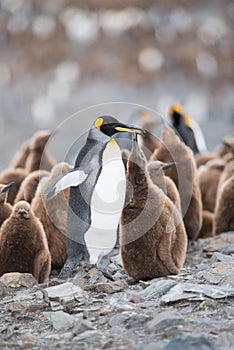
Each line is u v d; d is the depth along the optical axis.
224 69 51.00
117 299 9.34
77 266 10.94
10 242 10.95
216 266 10.63
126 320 8.38
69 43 53.81
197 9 61.38
